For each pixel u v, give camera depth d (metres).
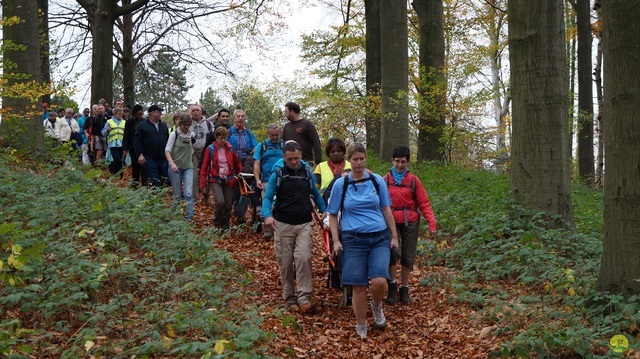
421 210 7.80
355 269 6.64
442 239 10.44
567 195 10.22
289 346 6.15
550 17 10.16
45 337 5.25
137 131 12.34
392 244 6.79
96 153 18.23
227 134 11.61
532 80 10.22
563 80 10.29
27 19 14.46
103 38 22.92
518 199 10.31
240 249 10.26
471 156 21.92
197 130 13.78
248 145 11.83
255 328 5.62
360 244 6.67
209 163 11.26
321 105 23.05
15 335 4.69
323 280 8.84
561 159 10.20
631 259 6.50
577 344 5.59
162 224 9.09
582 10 21.80
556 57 10.20
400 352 6.36
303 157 10.67
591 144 22.17
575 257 9.00
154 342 4.94
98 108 17.95
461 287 7.71
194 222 11.27
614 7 6.47
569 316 6.45
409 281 8.77
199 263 7.90
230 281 7.91
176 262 7.52
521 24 10.27
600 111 25.23
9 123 12.52
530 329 6.04
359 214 6.70
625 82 6.45
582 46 21.86
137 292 6.71
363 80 25.64
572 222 10.25
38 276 5.81
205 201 14.05
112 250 7.61
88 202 8.72
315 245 10.84
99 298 6.21
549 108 10.17
